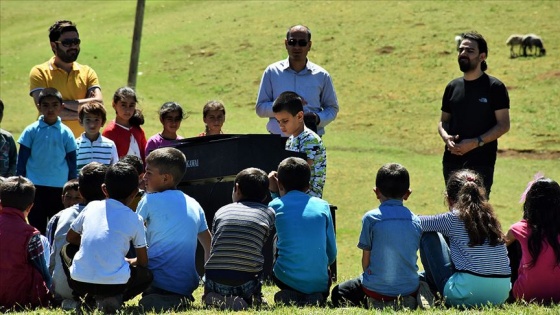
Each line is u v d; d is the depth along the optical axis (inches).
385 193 564.7
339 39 2802.7
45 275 573.3
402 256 546.0
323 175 665.0
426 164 1893.5
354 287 568.1
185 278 555.5
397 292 544.7
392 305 535.2
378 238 549.3
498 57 2508.6
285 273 563.5
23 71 2723.9
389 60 2598.4
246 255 541.6
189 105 2399.1
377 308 532.1
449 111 776.3
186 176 669.3
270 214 557.9
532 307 517.3
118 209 523.5
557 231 557.9
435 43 2657.5
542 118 2102.6
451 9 2903.5
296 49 783.1
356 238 1424.7
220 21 3129.9
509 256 601.9
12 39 3154.5
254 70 2628.0
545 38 2586.1
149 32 3090.6
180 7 3408.0
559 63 2412.6
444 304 551.2
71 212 576.7
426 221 562.9
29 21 3417.8
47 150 764.0
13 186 570.3
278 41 2832.2
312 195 659.4
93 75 880.9
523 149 1951.3
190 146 668.7
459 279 547.8
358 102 2361.0
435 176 1801.2
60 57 857.5
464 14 2849.4
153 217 553.6
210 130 840.3
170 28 3115.2
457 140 760.3
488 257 546.9
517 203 1619.1
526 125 2079.2
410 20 2866.6
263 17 3100.4
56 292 560.4
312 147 659.4
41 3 3654.0
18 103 2399.1
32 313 520.4
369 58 2635.3
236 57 2746.1
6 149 786.2
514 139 2014.0
